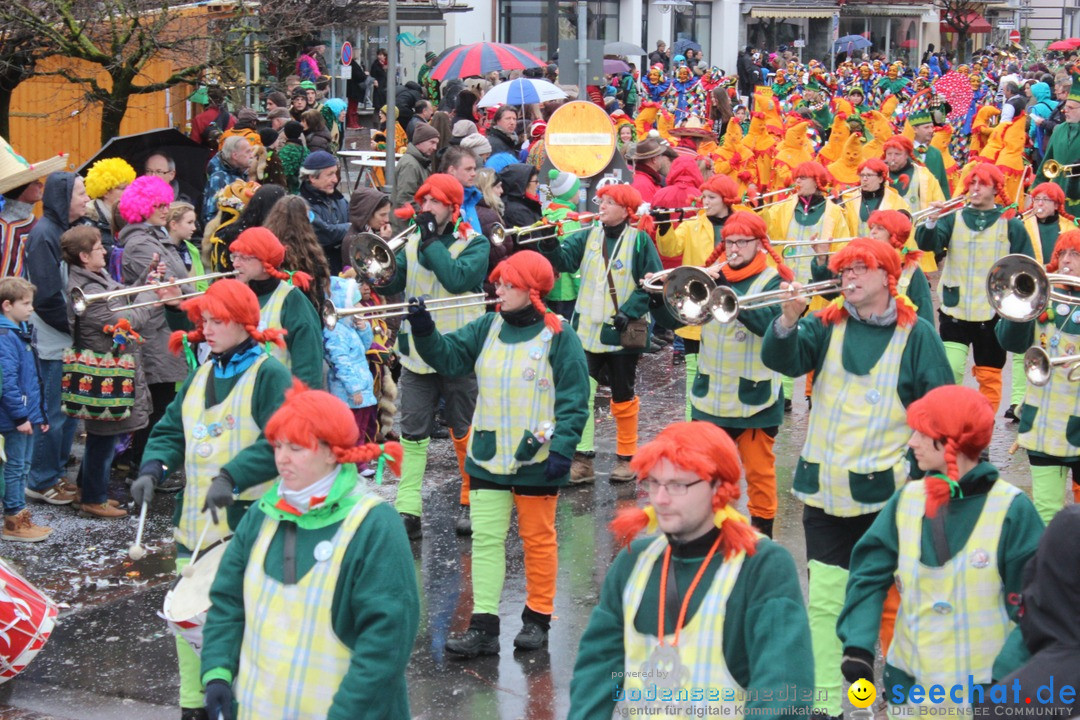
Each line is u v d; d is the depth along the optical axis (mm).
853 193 12586
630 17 37562
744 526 3646
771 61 37219
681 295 6234
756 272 7305
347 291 7887
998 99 28031
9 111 14117
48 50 12703
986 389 10320
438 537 8234
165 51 13094
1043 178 19719
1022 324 6793
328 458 3973
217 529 5324
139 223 8602
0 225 8727
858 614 4402
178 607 4723
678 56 29812
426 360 6406
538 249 9242
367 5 16906
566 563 7715
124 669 6305
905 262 7789
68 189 8430
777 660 3469
